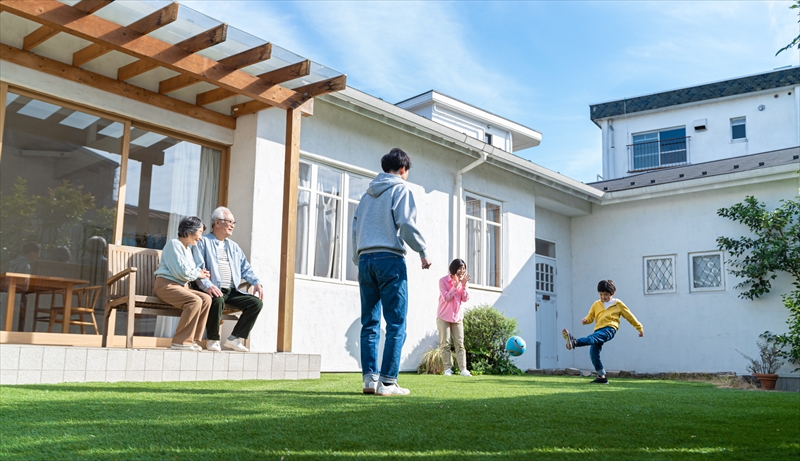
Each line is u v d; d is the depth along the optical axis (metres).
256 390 3.89
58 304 5.75
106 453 1.83
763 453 2.06
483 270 10.71
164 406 2.88
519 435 2.27
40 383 4.21
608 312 6.81
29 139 5.71
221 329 6.65
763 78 21.80
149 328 6.32
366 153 8.73
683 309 12.05
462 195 10.40
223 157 7.20
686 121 23.12
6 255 5.49
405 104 15.56
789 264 10.83
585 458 1.87
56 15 4.91
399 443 2.06
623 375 10.41
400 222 3.72
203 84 6.91
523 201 11.70
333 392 3.84
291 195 6.51
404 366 8.94
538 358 12.28
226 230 5.97
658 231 12.50
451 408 3.05
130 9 5.30
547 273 12.80
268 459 1.78
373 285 3.85
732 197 11.74
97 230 6.07
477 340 9.29
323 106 8.19
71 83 5.92
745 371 11.23
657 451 2.03
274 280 6.97
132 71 6.10
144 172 6.51
